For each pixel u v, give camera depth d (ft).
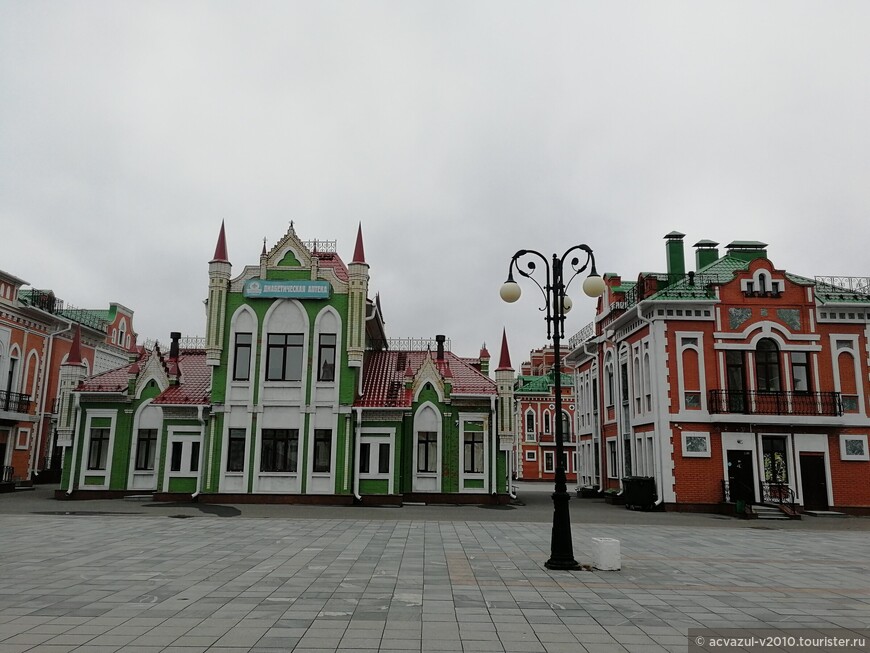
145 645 25.05
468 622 29.22
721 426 95.35
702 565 46.29
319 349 99.25
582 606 32.60
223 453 95.96
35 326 132.26
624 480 101.19
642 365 103.76
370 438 98.07
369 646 25.41
